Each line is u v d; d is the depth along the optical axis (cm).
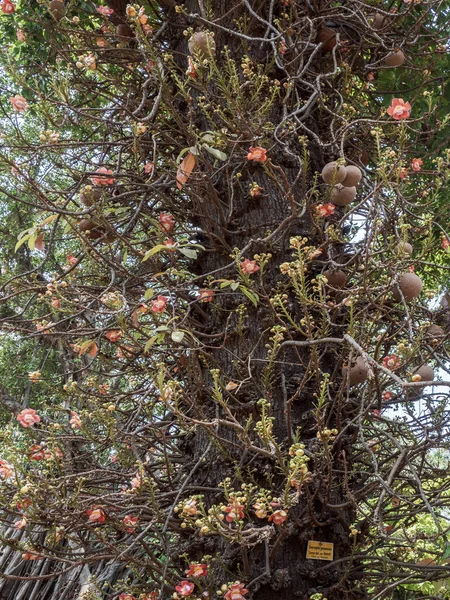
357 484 257
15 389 595
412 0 297
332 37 302
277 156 274
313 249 235
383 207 238
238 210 270
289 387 239
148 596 229
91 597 239
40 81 406
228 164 247
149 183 268
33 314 464
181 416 198
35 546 208
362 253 236
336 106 297
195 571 205
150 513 242
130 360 288
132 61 326
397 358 222
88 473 229
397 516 259
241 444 235
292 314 247
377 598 218
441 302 272
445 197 340
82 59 284
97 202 247
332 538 227
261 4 286
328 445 209
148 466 255
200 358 259
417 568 236
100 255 244
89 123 325
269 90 266
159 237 252
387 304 263
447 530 201
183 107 299
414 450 207
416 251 341
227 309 258
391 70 371
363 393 215
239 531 185
